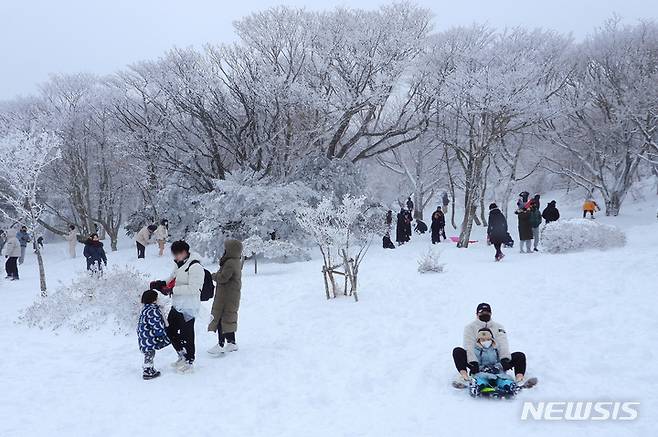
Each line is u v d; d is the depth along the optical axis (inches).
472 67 956.0
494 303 389.1
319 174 999.0
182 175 1037.8
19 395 257.4
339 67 993.5
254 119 977.5
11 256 775.7
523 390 233.1
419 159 1332.4
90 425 220.7
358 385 257.0
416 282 486.0
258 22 976.9
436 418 211.8
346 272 450.0
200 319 398.3
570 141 1289.4
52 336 372.8
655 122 1159.6
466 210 865.5
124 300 406.3
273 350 319.6
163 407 239.1
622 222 1107.9
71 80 1381.6
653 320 304.3
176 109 1000.2
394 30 985.5
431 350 301.9
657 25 1156.5
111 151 1295.5
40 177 1370.6
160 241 952.9
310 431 207.6
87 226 1501.0
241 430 211.8
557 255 593.3
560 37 1152.2
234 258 318.7
